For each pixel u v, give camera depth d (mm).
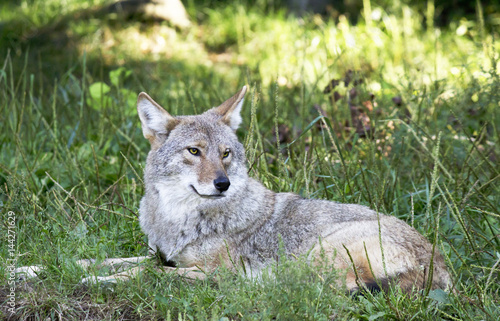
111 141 13062
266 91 15820
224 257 8484
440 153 11086
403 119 12016
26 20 24953
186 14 25938
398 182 10500
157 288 7895
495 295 7660
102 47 23234
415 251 7852
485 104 12047
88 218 9875
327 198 9922
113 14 24844
